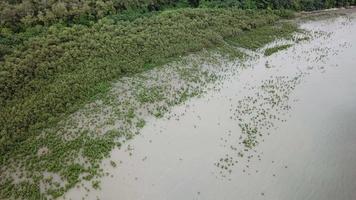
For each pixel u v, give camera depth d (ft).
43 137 91.25
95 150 86.58
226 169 80.33
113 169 81.30
